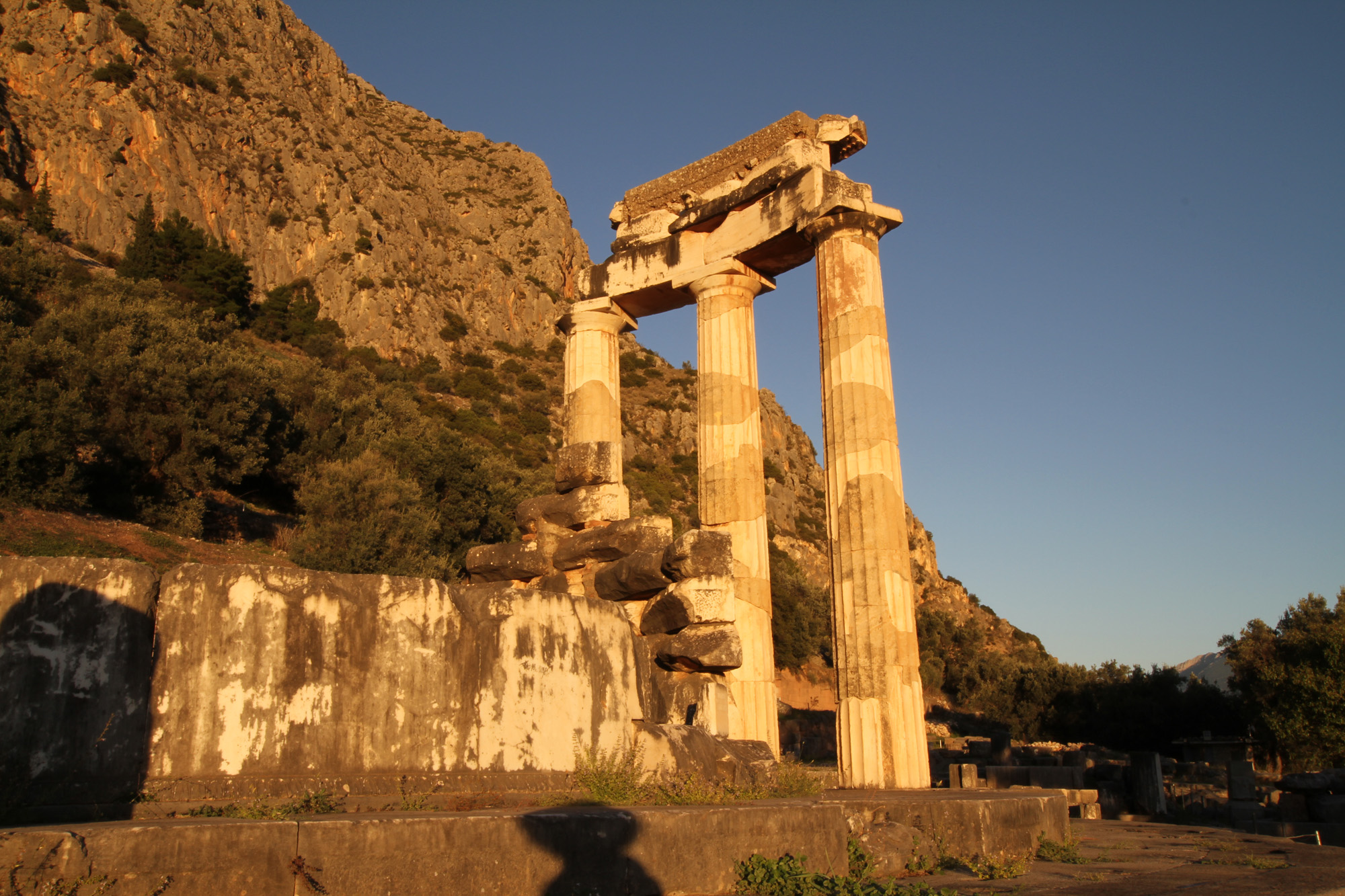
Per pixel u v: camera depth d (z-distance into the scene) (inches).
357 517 1224.2
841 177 620.7
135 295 2057.1
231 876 183.6
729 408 662.5
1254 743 1183.6
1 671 217.5
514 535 1574.8
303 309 3287.4
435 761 268.1
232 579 248.4
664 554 430.9
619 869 231.3
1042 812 398.0
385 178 4343.0
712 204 693.3
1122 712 1878.7
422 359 3560.5
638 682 340.2
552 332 4451.3
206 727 237.6
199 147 3496.6
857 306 593.0
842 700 548.7
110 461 1181.1
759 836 266.5
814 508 3897.6
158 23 3786.9
